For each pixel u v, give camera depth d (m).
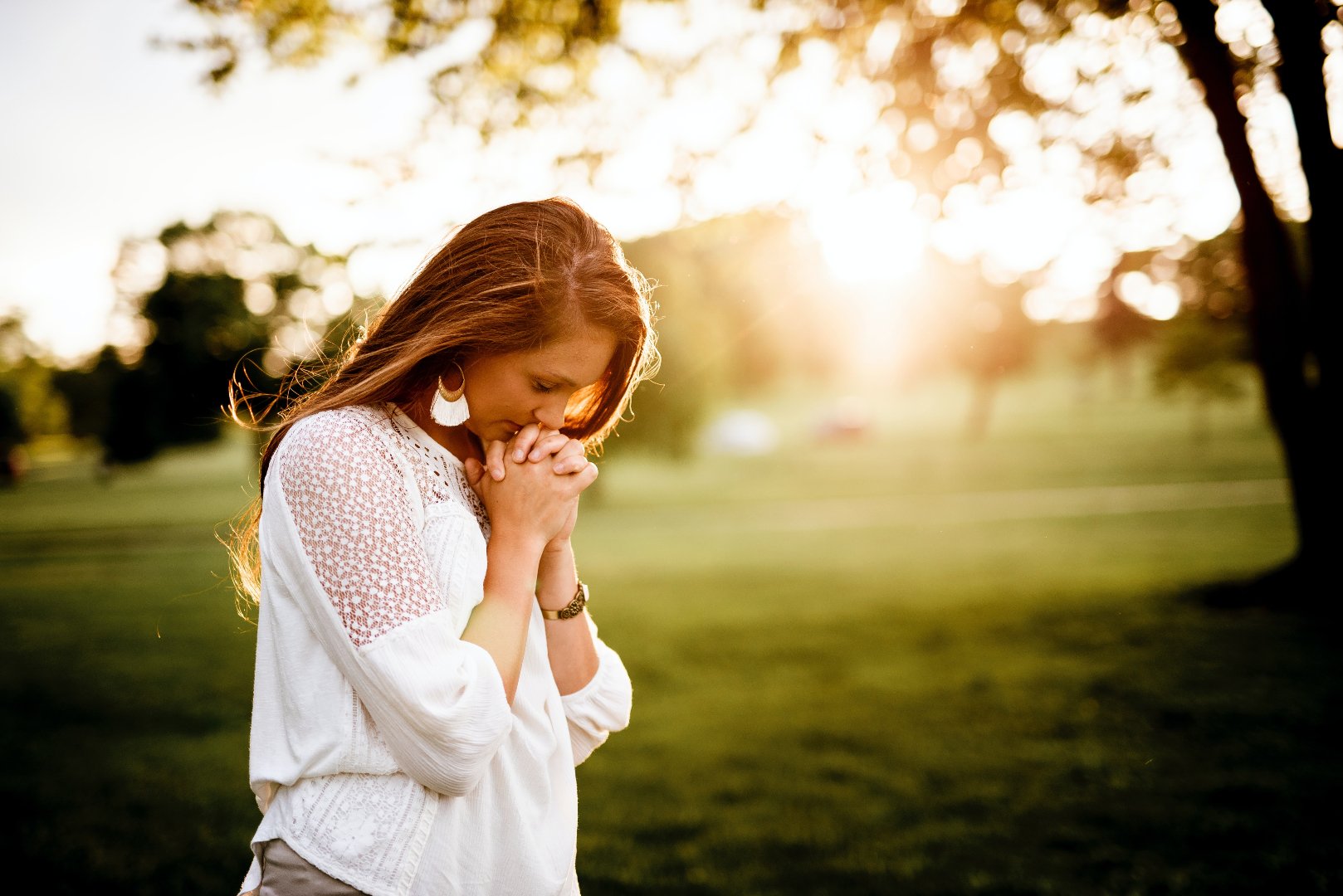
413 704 1.03
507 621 1.16
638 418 24.23
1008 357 43.66
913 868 3.70
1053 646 7.89
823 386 70.94
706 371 24.55
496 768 1.20
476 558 1.19
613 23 5.69
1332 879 3.46
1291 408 8.54
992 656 7.69
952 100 5.96
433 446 1.23
